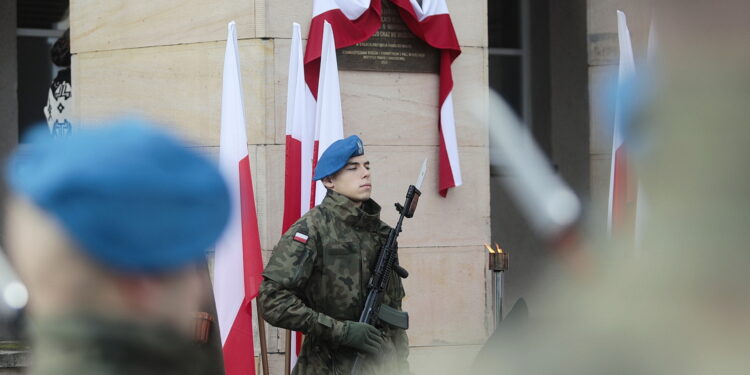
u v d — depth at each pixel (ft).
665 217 3.89
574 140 52.60
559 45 53.62
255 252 30.81
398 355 24.82
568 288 4.27
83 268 4.08
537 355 4.18
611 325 3.92
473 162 41.98
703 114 3.88
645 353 3.82
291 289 23.65
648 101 4.03
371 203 24.99
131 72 40.78
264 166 38.68
